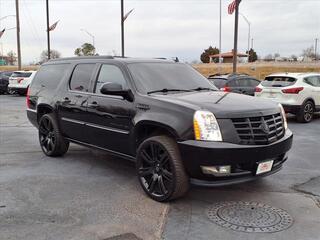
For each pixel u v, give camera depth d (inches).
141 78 223.5
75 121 258.4
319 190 214.8
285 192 211.5
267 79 509.4
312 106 486.9
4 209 186.5
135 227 167.3
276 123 199.0
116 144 227.0
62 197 203.0
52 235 159.2
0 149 319.9
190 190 213.3
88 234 160.2
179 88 229.0
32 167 261.7
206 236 159.0
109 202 195.9
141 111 205.8
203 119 178.9
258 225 169.2
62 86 275.4
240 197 203.6
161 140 191.9
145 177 204.7
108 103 227.3
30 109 312.5
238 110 184.4
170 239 156.6
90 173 247.1
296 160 280.4
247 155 178.7
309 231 163.2
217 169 177.6
